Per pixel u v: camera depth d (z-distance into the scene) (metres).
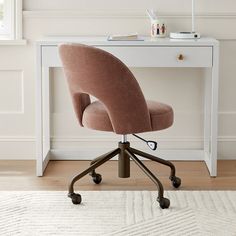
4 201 4.41
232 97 5.27
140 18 5.18
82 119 4.48
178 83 5.27
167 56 4.73
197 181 4.82
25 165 5.16
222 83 5.25
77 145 5.34
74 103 4.48
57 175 4.93
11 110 5.29
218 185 4.74
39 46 4.75
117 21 5.19
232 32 5.19
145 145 5.30
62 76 5.27
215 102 4.80
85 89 4.31
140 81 5.27
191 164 5.19
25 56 5.21
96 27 5.19
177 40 4.80
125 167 4.57
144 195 4.53
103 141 5.34
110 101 4.26
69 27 5.19
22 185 4.73
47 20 5.18
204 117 5.25
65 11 5.16
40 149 4.88
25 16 5.17
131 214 4.25
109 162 5.21
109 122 4.34
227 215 4.23
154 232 4.03
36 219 4.18
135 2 5.18
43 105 5.25
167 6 5.18
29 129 5.29
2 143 5.30
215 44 4.72
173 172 4.70
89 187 4.68
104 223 4.13
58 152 5.27
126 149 4.57
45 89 5.22
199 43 4.71
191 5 5.18
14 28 5.17
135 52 4.73
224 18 5.18
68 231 4.04
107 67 4.20
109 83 4.22
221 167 5.12
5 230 4.04
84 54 4.21
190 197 4.50
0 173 4.97
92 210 4.31
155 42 4.71
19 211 4.28
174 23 5.20
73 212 4.28
